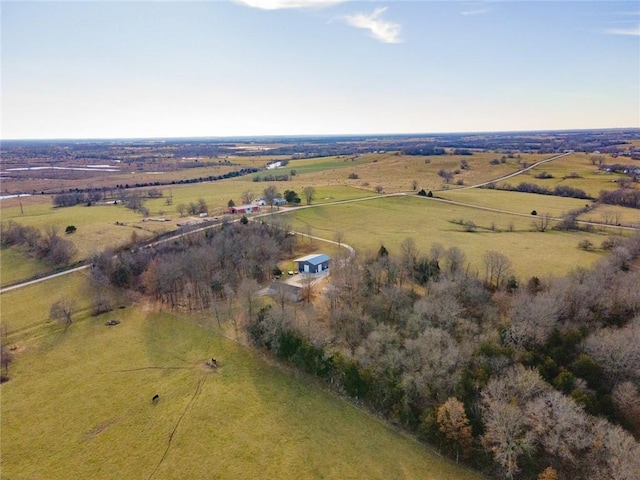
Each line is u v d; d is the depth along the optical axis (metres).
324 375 63.75
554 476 43.84
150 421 55.84
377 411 57.84
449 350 58.41
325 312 78.19
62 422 56.06
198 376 64.94
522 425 47.66
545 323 61.72
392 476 47.53
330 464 49.00
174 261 92.00
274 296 80.25
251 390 61.69
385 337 64.75
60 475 47.94
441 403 54.44
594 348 55.94
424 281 91.19
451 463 49.62
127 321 82.44
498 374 55.06
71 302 86.00
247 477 47.16
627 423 48.72
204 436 53.09
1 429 54.91
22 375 66.31
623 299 67.56
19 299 89.06
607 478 42.34
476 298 77.31
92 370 67.19
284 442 52.16
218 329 78.06
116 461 49.69
